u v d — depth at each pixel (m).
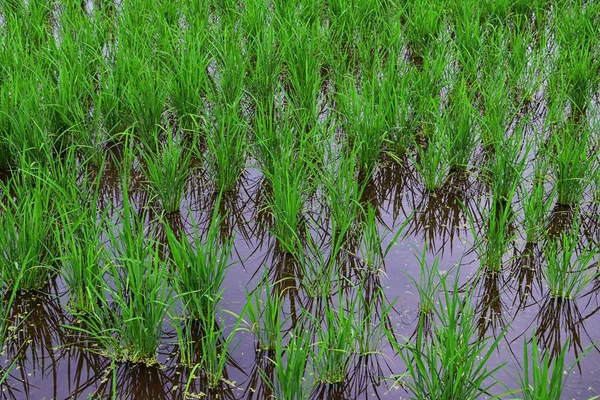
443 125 3.95
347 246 3.57
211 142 3.80
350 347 3.12
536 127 4.27
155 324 3.09
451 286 3.41
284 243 3.47
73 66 4.29
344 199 3.67
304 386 3.05
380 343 3.19
